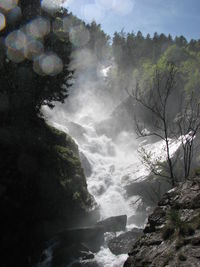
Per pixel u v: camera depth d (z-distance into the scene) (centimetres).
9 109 2311
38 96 2497
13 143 1994
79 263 1655
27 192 1806
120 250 1789
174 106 4197
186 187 837
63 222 1995
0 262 1536
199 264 593
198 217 714
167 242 716
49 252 1741
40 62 2369
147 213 2725
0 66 2252
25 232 1716
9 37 2292
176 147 2795
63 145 2623
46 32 2419
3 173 1762
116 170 3706
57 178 2070
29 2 2417
